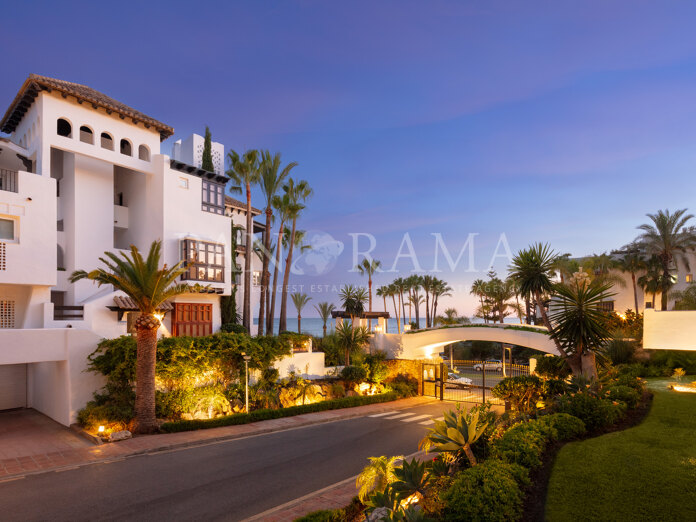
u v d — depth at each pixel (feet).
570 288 62.03
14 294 69.00
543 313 62.44
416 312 237.86
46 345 58.34
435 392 101.04
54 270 66.74
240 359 75.36
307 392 83.56
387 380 104.88
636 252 142.41
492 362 162.30
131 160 84.94
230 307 95.55
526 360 166.09
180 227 87.86
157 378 65.41
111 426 55.77
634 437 33.99
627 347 81.10
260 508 33.99
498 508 21.85
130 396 62.34
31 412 69.72
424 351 113.80
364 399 88.84
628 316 116.06
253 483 39.65
